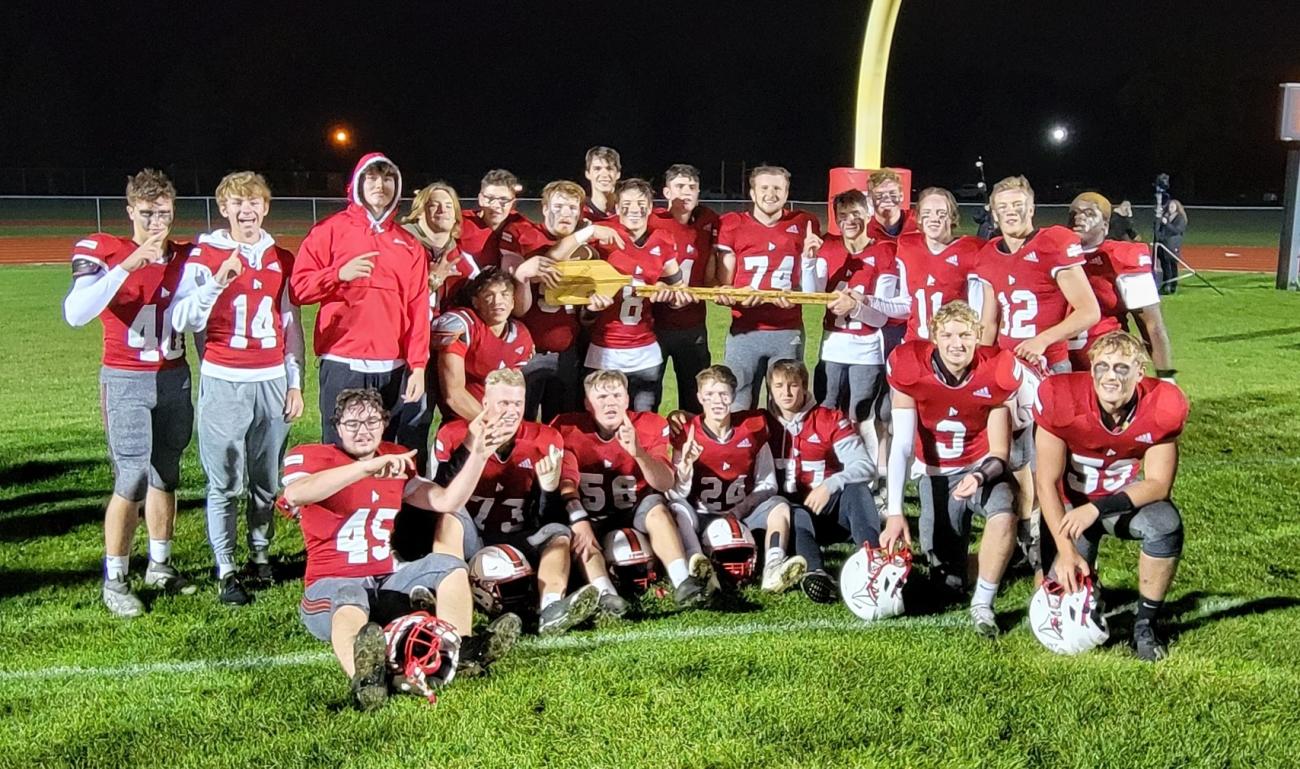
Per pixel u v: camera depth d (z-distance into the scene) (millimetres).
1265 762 3641
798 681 4191
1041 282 5578
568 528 4965
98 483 6996
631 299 6238
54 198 30375
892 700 4043
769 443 5453
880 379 6539
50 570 5453
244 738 3801
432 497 4590
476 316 5344
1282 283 17812
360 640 3902
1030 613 4547
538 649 4523
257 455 5145
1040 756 3686
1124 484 4664
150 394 4859
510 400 4508
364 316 4992
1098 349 4398
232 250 4914
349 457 4398
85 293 4570
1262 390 9797
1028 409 5320
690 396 6773
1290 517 6250
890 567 4805
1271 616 4844
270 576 5289
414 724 3879
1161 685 4160
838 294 6234
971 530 6117
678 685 4160
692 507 5371
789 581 4996
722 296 6230
